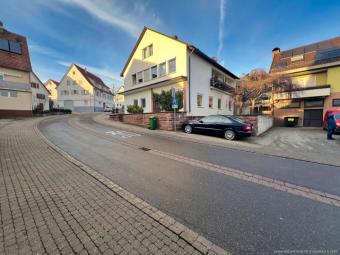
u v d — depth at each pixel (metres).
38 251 2.09
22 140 8.26
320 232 2.50
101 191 3.68
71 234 2.39
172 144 8.52
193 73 16.56
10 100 20.70
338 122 11.38
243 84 19.88
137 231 2.49
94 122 17.56
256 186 4.03
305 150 7.80
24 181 4.06
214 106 20.36
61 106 45.44
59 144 7.87
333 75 18.55
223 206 3.18
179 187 3.92
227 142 9.42
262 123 14.23
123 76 23.92
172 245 2.24
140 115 15.41
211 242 2.31
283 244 2.27
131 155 6.43
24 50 22.91
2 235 2.34
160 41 17.67
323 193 3.72
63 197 3.40
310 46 23.34
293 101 21.03
